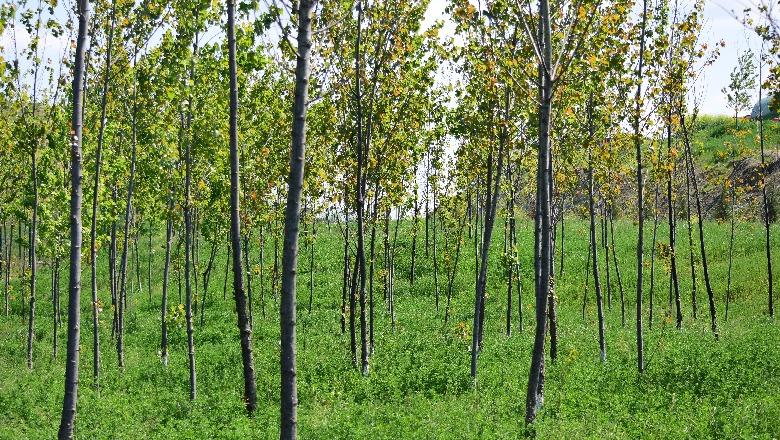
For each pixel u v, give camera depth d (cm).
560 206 2289
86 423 1193
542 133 914
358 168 1471
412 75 1477
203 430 1088
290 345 632
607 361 1666
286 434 629
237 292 1234
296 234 633
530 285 3139
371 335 1862
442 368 1600
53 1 1282
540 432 985
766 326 2020
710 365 1473
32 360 1994
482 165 1683
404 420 1072
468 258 3612
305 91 630
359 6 1327
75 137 848
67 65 1370
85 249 1650
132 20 1295
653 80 1445
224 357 1914
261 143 1772
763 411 1083
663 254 2119
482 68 1260
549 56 884
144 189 1909
